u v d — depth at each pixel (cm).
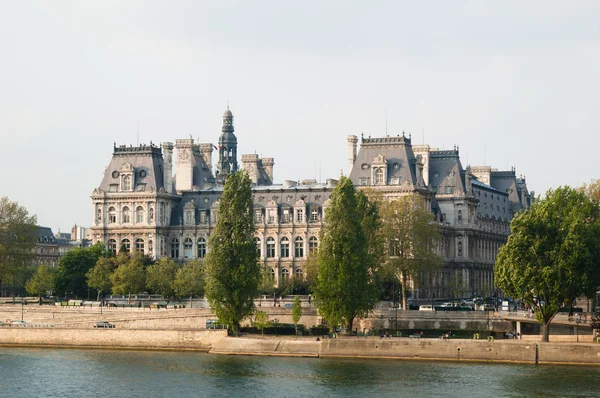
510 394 18938
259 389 19688
